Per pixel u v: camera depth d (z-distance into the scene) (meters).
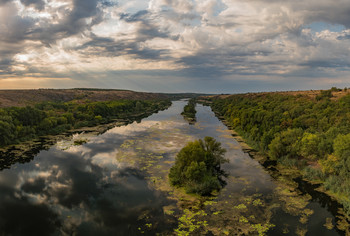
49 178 46.16
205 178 42.00
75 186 42.56
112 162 54.84
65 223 31.59
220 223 30.69
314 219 31.89
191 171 39.97
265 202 36.28
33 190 41.19
